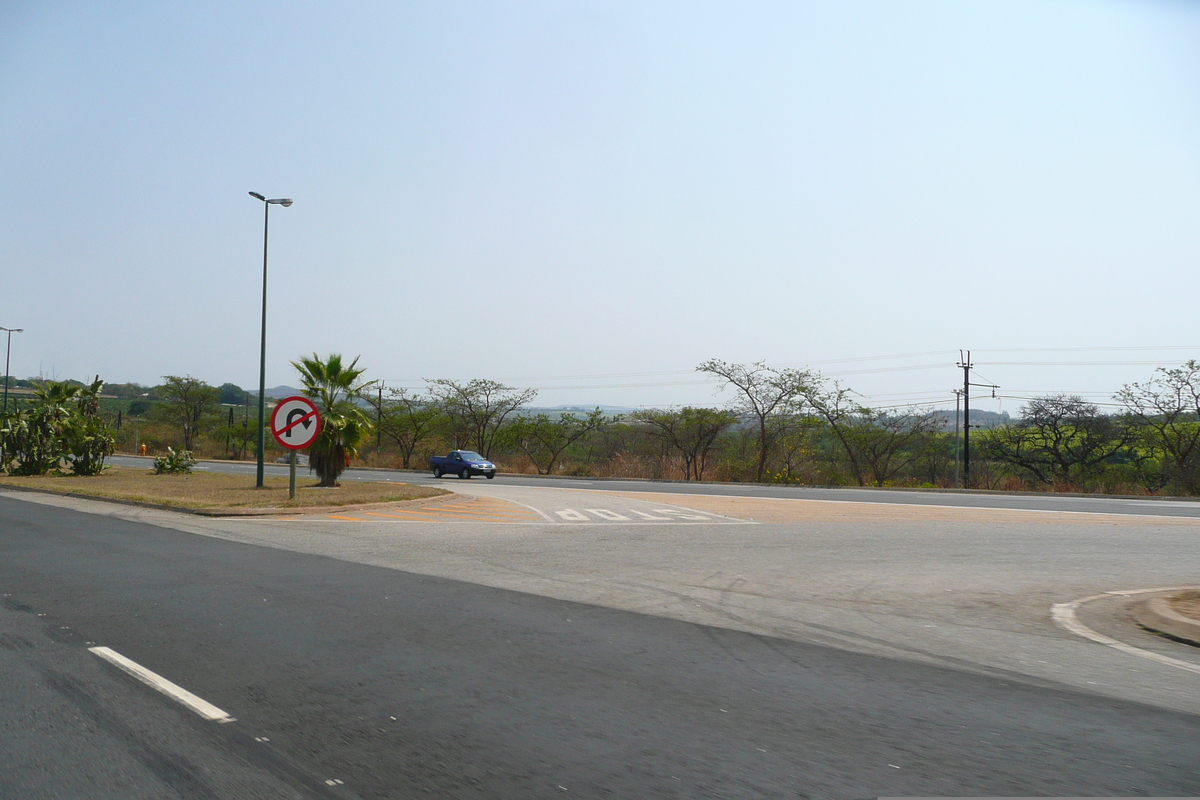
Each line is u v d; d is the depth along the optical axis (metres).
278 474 39.97
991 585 10.30
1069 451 44.72
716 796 3.86
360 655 6.45
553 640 7.05
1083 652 6.82
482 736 4.65
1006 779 4.09
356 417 27.22
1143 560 12.72
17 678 5.73
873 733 4.75
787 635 7.36
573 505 22.86
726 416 48.62
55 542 13.70
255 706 5.16
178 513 19.12
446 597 9.05
